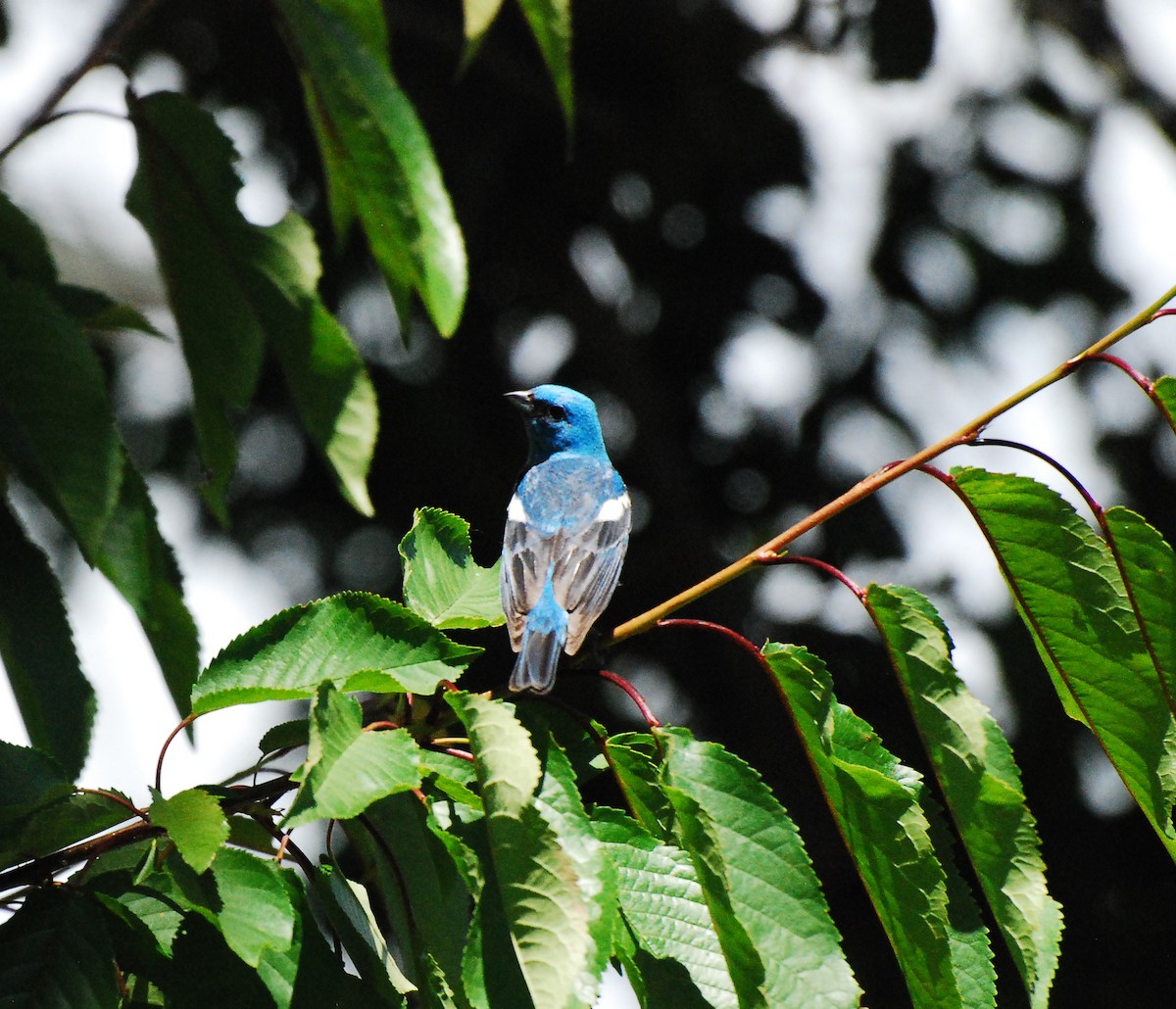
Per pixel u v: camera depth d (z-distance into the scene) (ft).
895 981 51.96
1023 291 54.13
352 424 19.69
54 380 17.95
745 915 17.02
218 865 16.11
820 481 57.67
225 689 17.47
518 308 58.39
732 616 56.03
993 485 18.72
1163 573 18.24
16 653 18.98
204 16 52.75
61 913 16.06
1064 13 54.19
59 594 19.20
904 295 55.21
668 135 56.39
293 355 19.88
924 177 54.44
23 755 16.98
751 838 17.29
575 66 55.83
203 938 16.02
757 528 57.98
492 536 55.47
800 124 55.83
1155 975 50.62
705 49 54.03
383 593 53.98
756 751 55.16
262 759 17.80
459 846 16.31
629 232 59.06
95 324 21.79
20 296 17.84
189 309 20.30
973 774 18.44
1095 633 18.69
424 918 18.88
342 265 53.47
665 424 58.85
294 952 16.24
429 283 18.65
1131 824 51.80
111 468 18.19
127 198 20.03
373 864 19.48
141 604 19.19
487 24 19.90
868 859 17.84
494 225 57.88
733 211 57.93
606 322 58.29
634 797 18.10
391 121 18.35
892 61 45.83
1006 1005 50.52
